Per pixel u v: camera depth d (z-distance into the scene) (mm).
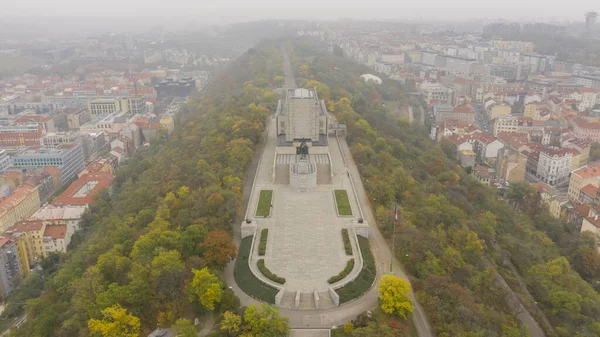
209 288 196375
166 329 193875
